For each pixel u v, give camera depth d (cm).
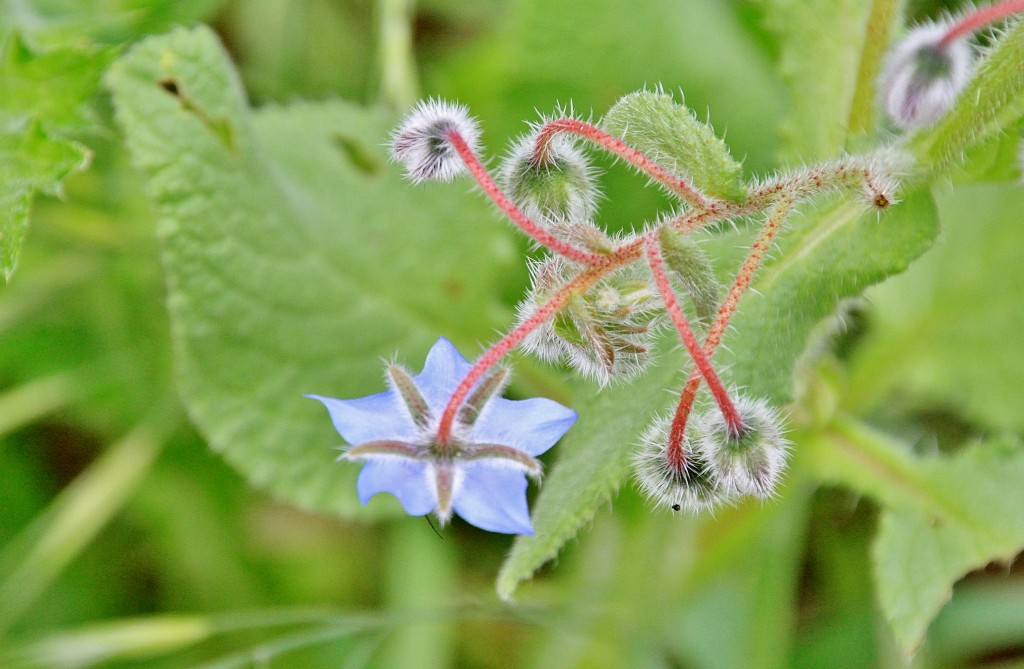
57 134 36
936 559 36
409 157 33
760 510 39
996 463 37
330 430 39
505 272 39
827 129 36
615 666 39
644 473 33
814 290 34
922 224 34
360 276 39
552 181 33
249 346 38
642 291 32
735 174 32
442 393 32
